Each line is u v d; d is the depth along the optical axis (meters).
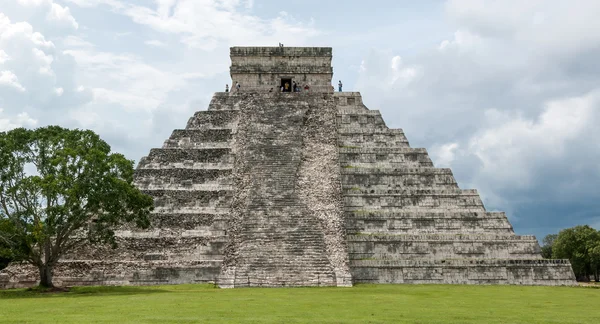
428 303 23.84
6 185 31.03
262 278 33.19
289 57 52.28
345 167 45.50
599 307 23.05
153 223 40.62
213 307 21.47
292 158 41.66
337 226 37.06
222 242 39.34
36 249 35.75
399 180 44.56
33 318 18.67
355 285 34.47
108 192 31.39
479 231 41.25
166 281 36.69
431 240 39.62
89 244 38.72
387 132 49.12
